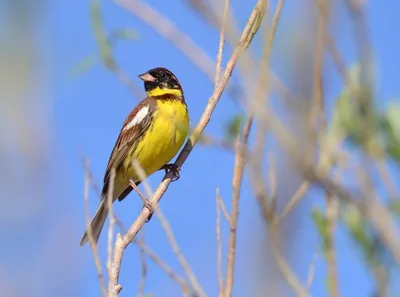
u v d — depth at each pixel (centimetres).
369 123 483
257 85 511
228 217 721
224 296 693
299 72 497
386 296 503
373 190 451
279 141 479
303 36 499
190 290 682
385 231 439
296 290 537
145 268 744
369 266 513
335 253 581
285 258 540
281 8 564
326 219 584
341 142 508
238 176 710
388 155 493
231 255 706
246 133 636
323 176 464
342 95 506
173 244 690
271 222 545
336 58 493
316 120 488
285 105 492
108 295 771
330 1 494
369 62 466
